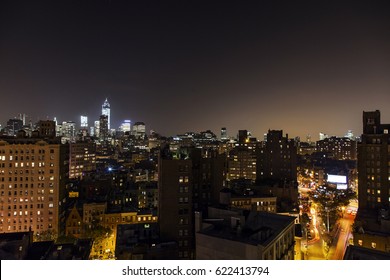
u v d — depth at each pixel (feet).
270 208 486.79
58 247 307.17
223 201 373.61
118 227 358.64
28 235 295.69
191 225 324.80
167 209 322.96
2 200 509.76
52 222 517.96
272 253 173.78
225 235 180.65
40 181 519.60
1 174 510.58
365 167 485.56
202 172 388.37
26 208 514.27
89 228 489.67
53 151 524.11
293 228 215.51
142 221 525.75
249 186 592.60
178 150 399.03
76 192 655.35
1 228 507.30
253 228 195.52
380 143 472.85
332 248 469.16
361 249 151.23
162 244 278.87
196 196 382.83
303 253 423.23
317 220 625.00
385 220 350.02
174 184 323.98
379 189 469.98
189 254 321.32
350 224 594.24
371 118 500.33
